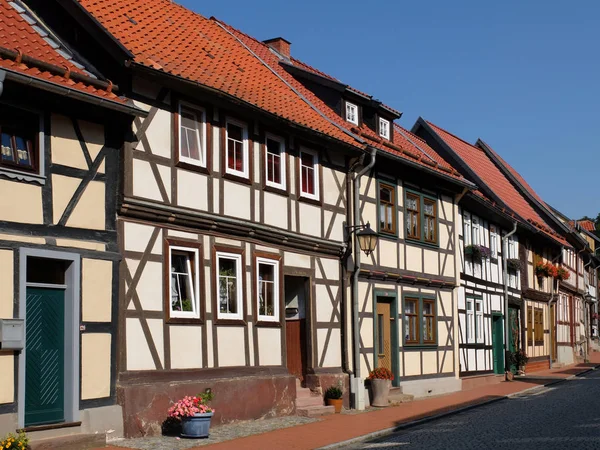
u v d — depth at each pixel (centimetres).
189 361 1397
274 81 1927
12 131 1143
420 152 2469
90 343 1224
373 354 1983
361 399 1839
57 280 1213
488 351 2744
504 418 1633
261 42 2345
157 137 1362
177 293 1409
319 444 1285
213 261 1472
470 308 2606
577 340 4600
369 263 1989
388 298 2097
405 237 2178
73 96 1165
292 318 1806
